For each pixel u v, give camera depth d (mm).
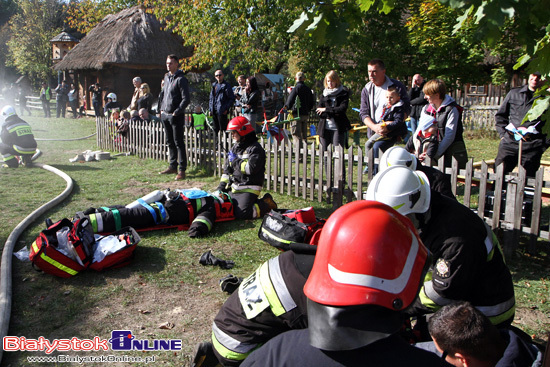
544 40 2164
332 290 1295
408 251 1352
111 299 4141
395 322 1307
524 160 5816
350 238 1319
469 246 2406
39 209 6492
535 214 4879
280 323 2006
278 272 2029
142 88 12727
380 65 6344
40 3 37750
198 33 17922
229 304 2197
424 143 5562
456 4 1590
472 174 5258
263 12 16797
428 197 2424
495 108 16906
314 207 6934
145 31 21781
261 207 6332
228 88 10914
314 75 18000
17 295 4164
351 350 1333
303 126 11633
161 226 5848
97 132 13203
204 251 5246
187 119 13750
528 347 2242
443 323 2115
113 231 5406
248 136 6332
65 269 4473
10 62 41344
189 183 8555
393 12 17406
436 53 16453
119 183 8578
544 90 2549
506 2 1526
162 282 4477
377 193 2420
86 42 24297
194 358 2496
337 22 2121
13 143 9695
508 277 2627
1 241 5438
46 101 24188
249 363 1455
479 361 2070
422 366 1309
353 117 18469
